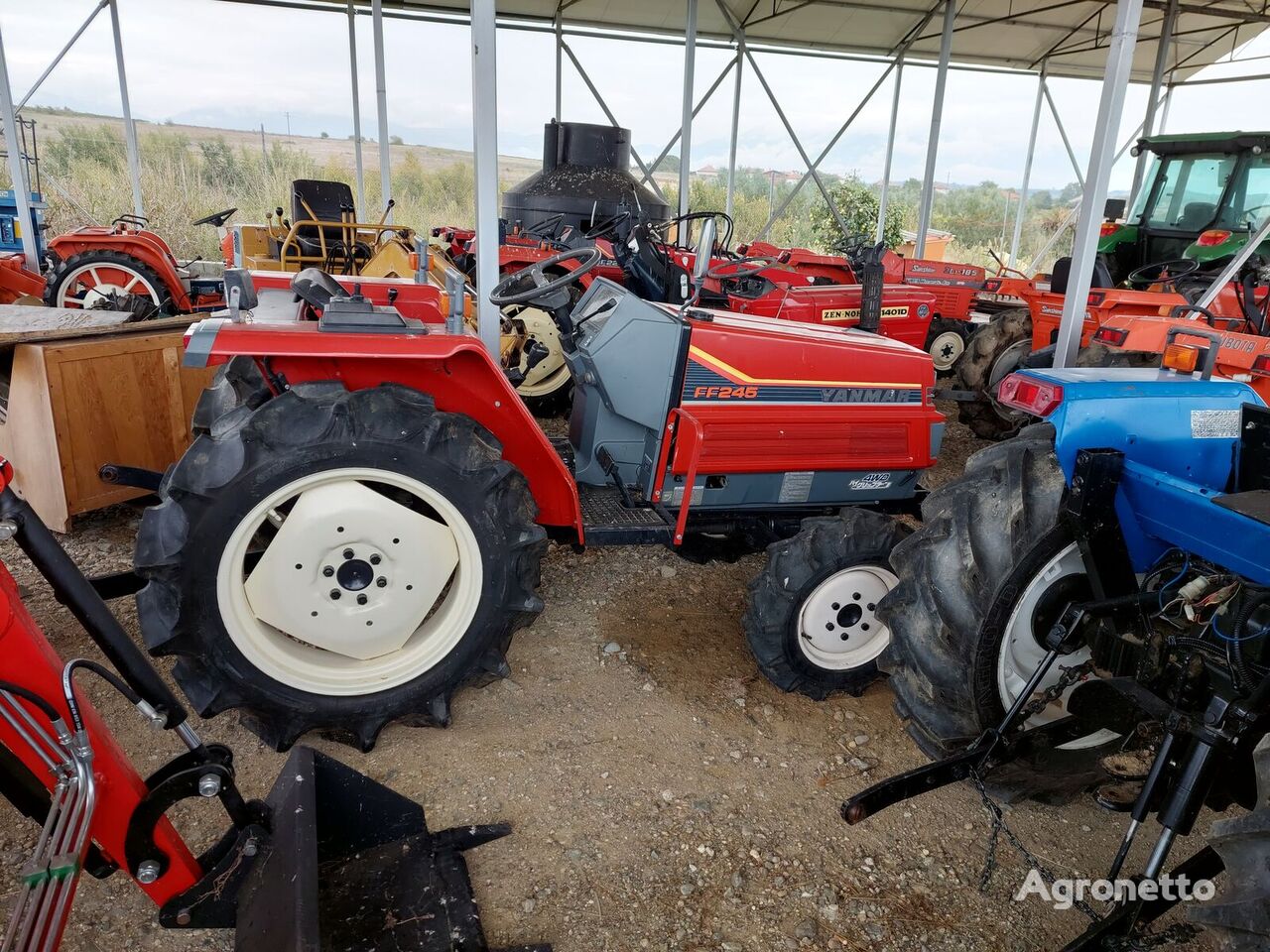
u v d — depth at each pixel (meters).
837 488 2.90
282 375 2.18
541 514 2.54
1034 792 2.14
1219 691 1.58
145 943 1.67
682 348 2.61
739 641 3.01
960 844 2.09
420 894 1.71
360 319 2.13
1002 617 1.88
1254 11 10.41
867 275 5.52
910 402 2.89
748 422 2.65
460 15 9.80
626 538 2.59
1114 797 2.20
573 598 3.24
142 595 2.01
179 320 3.72
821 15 10.24
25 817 1.97
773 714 2.58
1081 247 3.36
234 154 15.46
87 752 1.29
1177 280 5.98
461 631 2.25
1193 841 2.12
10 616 1.28
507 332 4.86
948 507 1.99
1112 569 1.81
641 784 2.21
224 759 1.49
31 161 8.41
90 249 6.24
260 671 2.10
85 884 1.79
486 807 2.10
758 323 2.96
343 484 2.09
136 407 3.50
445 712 2.29
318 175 15.32
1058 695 1.86
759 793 2.22
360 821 1.77
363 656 2.21
